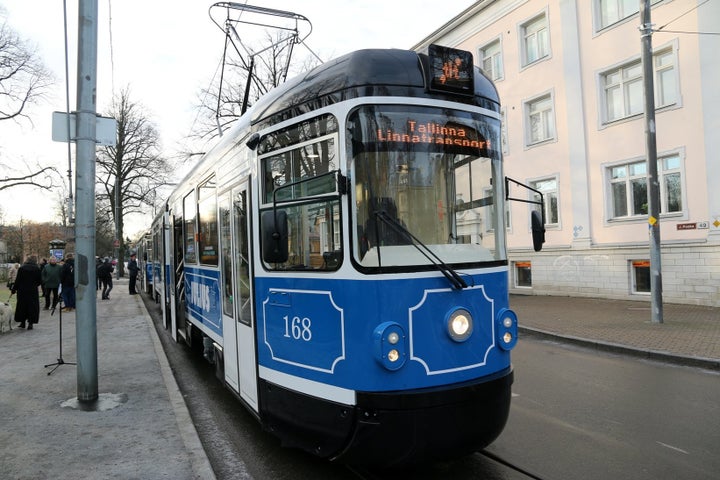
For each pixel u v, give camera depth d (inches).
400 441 132.2
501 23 789.9
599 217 655.1
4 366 308.8
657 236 442.9
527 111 758.5
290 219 157.5
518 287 770.8
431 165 147.0
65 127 237.3
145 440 185.5
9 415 214.7
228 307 211.9
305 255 151.7
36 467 162.6
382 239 137.3
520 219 768.3
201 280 277.9
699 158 546.6
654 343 360.2
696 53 547.2
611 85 647.1
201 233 276.8
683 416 218.8
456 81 151.9
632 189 624.4
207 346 265.9
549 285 719.7
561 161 701.3
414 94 146.3
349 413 136.1
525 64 755.4
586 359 339.0
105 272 795.4
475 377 144.2
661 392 256.8
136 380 272.8
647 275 608.1
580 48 674.8
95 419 209.2
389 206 139.9
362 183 138.7
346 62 147.2
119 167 1626.5
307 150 151.8
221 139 233.5
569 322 468.4
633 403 238.2
